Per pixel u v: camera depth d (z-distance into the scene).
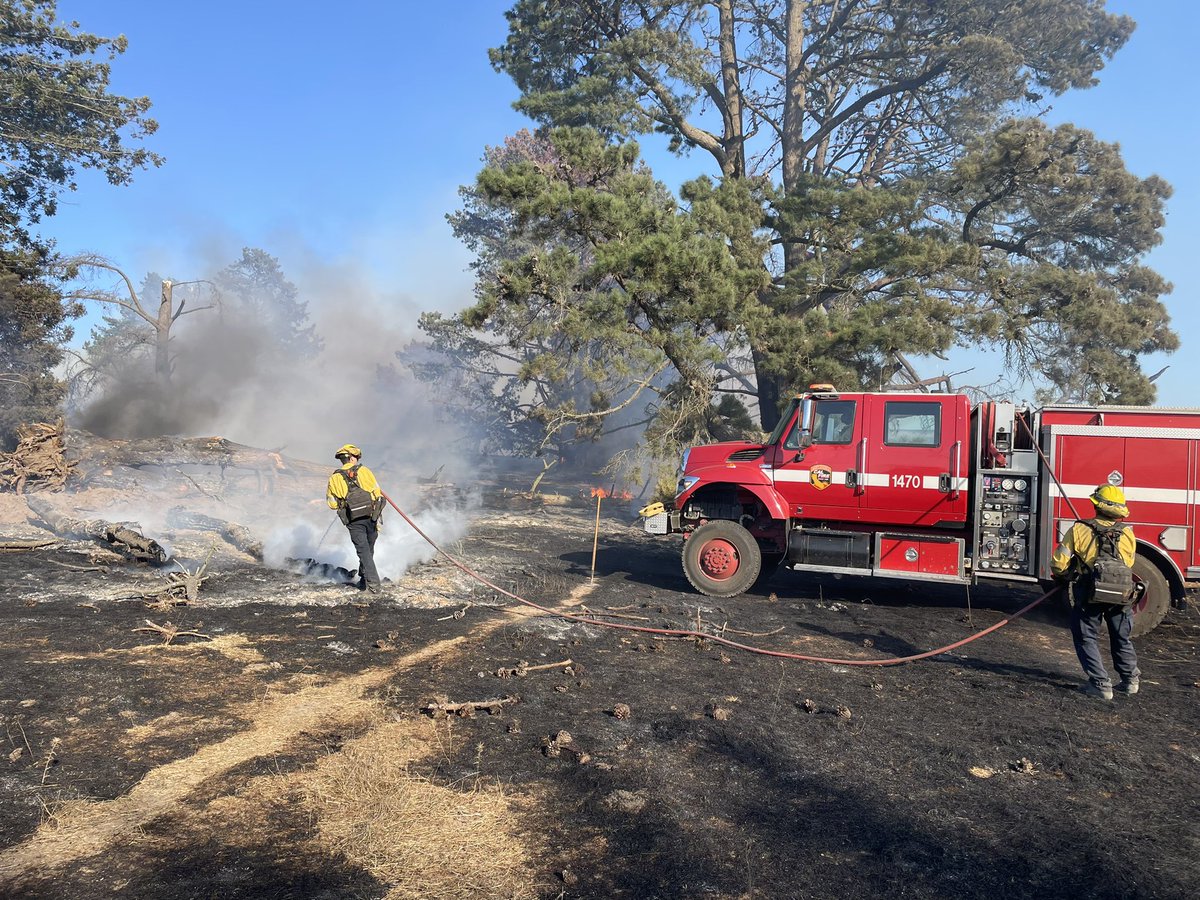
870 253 20.31
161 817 3.91
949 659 7.43
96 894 3.25
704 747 5.02
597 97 26.27
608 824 3.96
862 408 9.59
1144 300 23.78
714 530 10.18
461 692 5.91
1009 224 24.52
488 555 12.59
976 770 4.81
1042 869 3.66
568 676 6.43
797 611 9.41
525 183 18.14
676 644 7.65
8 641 6.69
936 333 18.80
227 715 5.30
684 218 19.14
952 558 9.07
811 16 29.56
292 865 3.52
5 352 23.75
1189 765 4.95
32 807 3.97
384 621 8.05
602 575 11.46
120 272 31.27
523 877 3.47
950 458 9.16
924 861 3.70
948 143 28.25
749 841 3.84
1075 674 7.02
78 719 5.11
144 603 8.30
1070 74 26.03
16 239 27.28
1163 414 8.62
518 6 28.08
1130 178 22.55
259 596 8.89
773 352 19.72
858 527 9.78
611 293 18.00
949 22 25.67
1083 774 4.78
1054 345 22.02
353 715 5.38
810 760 4.87
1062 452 8.77
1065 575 6.47
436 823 3.92
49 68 27.36
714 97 29.09
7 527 12.48
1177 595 8.52
